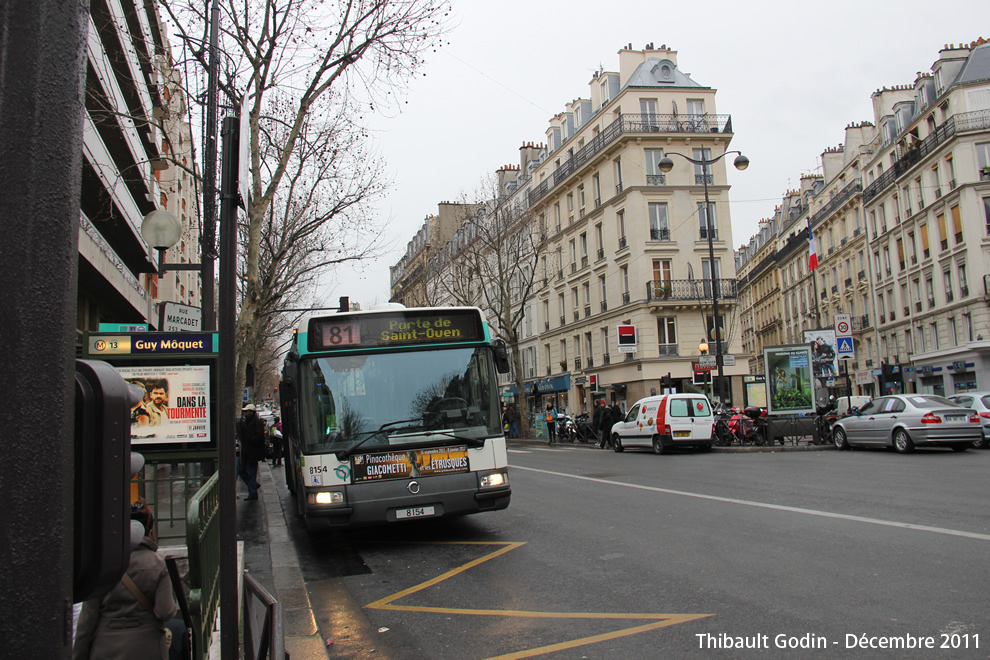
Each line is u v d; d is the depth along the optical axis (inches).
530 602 237.5
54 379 53.3
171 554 228.7
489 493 346.6
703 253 1594.5
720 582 240.7
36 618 50.9
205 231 241.3
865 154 2071.9
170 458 337.4
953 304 1596.9
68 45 57.5
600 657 179.5
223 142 107.8
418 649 198.5
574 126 1958.7
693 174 1612.9
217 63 243.6
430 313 363.3
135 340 339.9
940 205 1633.9
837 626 187.9
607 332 1715.1
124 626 143.9
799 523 335.0
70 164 56.6
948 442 715.4
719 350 1059.3
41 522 51.6
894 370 1879.9
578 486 551.5
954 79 1633.9
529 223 1679.4
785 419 901.8
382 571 305.9
